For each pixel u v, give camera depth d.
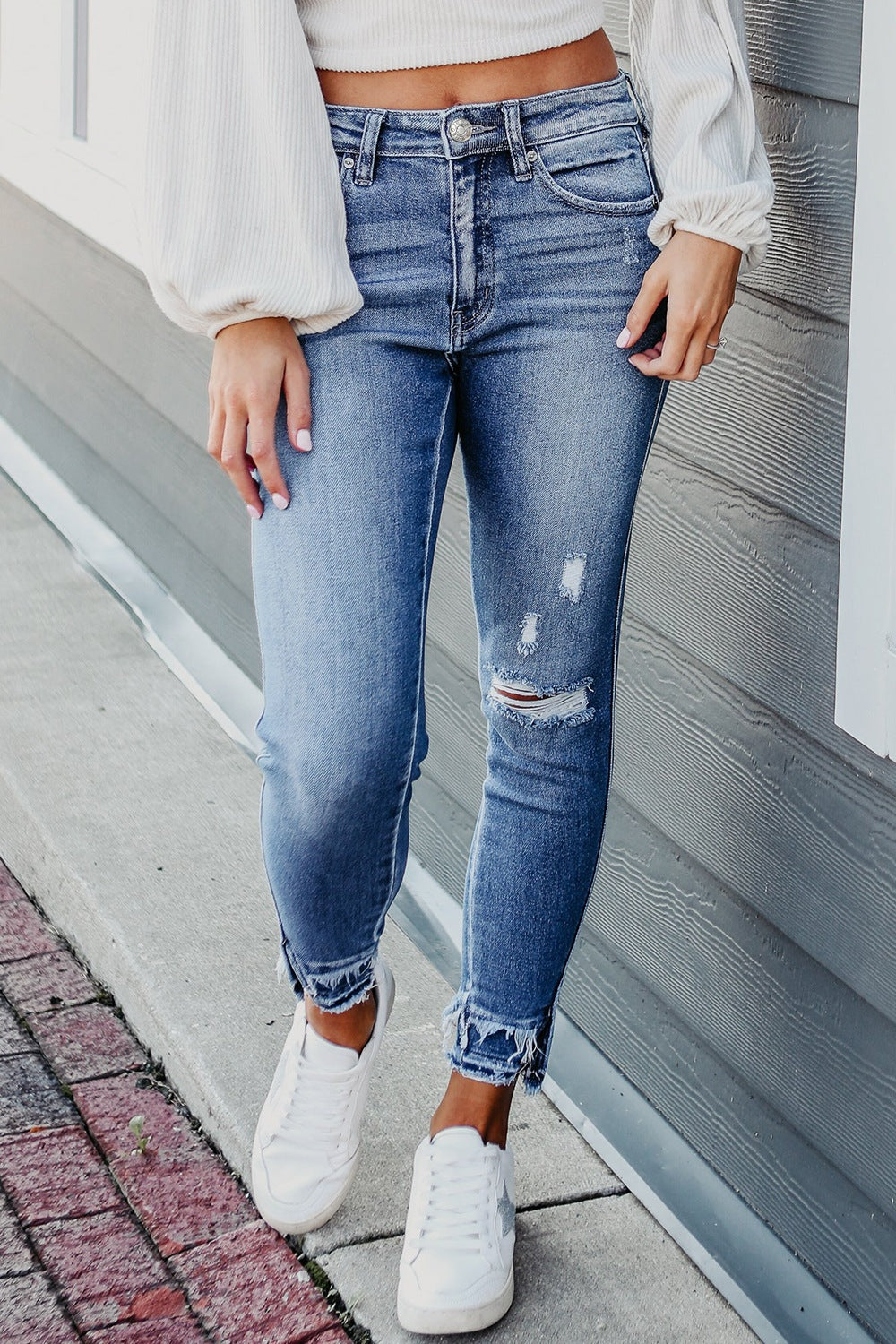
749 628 1.58
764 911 1.61
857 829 1.46
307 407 1.35
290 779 1.40
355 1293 1.54
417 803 2.37
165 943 2.05
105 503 3.39
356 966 1.55
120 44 3.14
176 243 1.30
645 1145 1.80
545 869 1.50
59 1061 1.93
